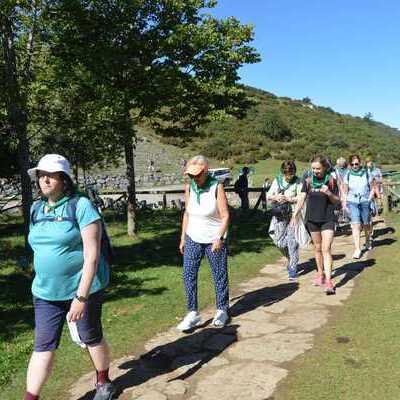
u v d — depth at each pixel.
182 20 11.98
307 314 5.92
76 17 10.73
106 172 37.41
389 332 5.11
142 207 19.61
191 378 4.39
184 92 11.73
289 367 4.50
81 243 3.62
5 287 7.93
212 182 5.52
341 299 6.42
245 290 7.27
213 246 5.49
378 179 13.11
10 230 15.02
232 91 12.63
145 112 12.05
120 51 10.94
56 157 3.58
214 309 6.34
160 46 11.34
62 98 11.18
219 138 57.09
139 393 4.15
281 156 53.59
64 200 3.61
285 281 7.64
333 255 9.27
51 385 4.35
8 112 9.60
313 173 6.86
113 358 4.89
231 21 12.41
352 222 9.07
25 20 9.72
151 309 6.40
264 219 15.61
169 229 13.94
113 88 10.91
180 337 5.39
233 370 4.50
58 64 11.04
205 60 12.03
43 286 3.64
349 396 3.90
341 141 62.31
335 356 4.64
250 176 39.75
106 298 7.00
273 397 3.98
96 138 13.15
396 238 10.46
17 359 4.98
